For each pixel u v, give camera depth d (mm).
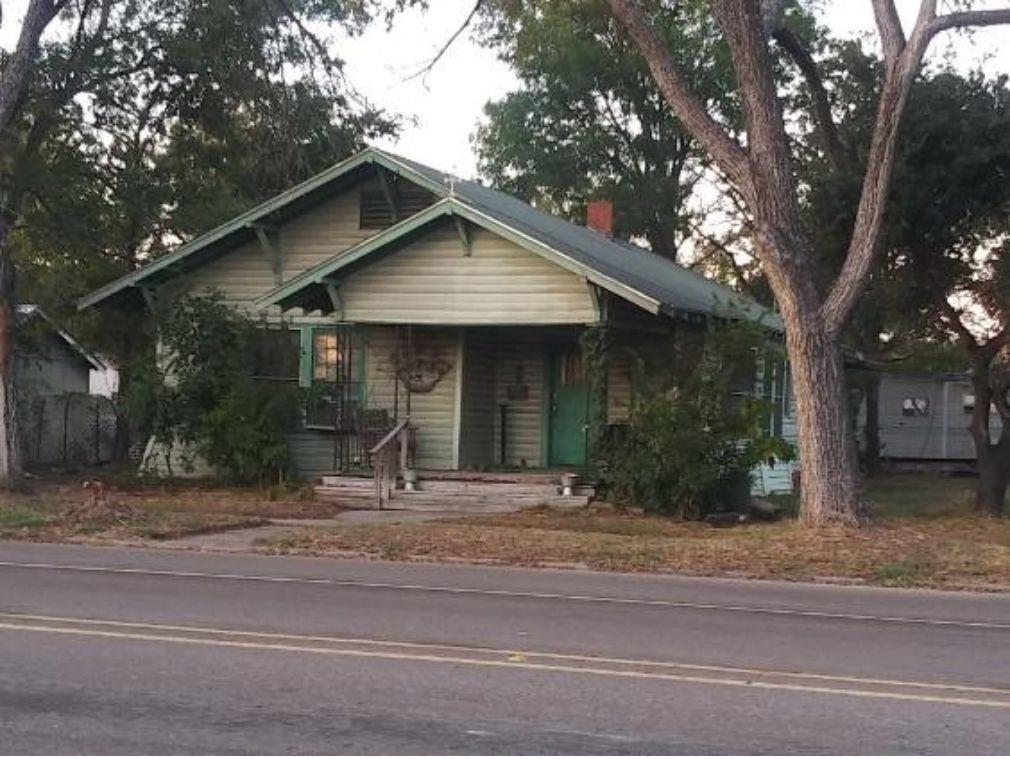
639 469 16922
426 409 20219
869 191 13742
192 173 26578
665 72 14422
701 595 10828
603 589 11094
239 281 21688
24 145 23062
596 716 6223
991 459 19250
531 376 21000
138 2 22656
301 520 16578
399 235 18000
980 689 7008
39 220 23656
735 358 17125
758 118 13961
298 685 6844
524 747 5605
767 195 13969
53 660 7426
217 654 7676
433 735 5805
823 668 7562
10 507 16391
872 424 32250
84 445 28266
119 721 5988
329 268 18250
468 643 8203
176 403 20172
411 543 13766
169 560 12734
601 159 39656
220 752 5461
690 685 6992
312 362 21000
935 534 14914
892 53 13617
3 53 21281
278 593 10398
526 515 17156
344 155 25094
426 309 18250
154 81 24234
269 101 22094
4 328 18547
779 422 24766
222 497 18953
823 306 14148
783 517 18047
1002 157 17547
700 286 25078
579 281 17547
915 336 22703
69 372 31953
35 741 5617
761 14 14023
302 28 21016
